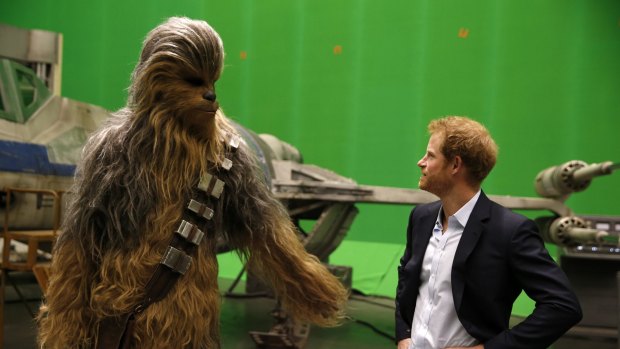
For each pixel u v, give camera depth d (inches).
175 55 77.3
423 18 362.9
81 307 81.2
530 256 83.3
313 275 89.9
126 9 455.5
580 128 325.7
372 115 377.7
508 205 241.9
